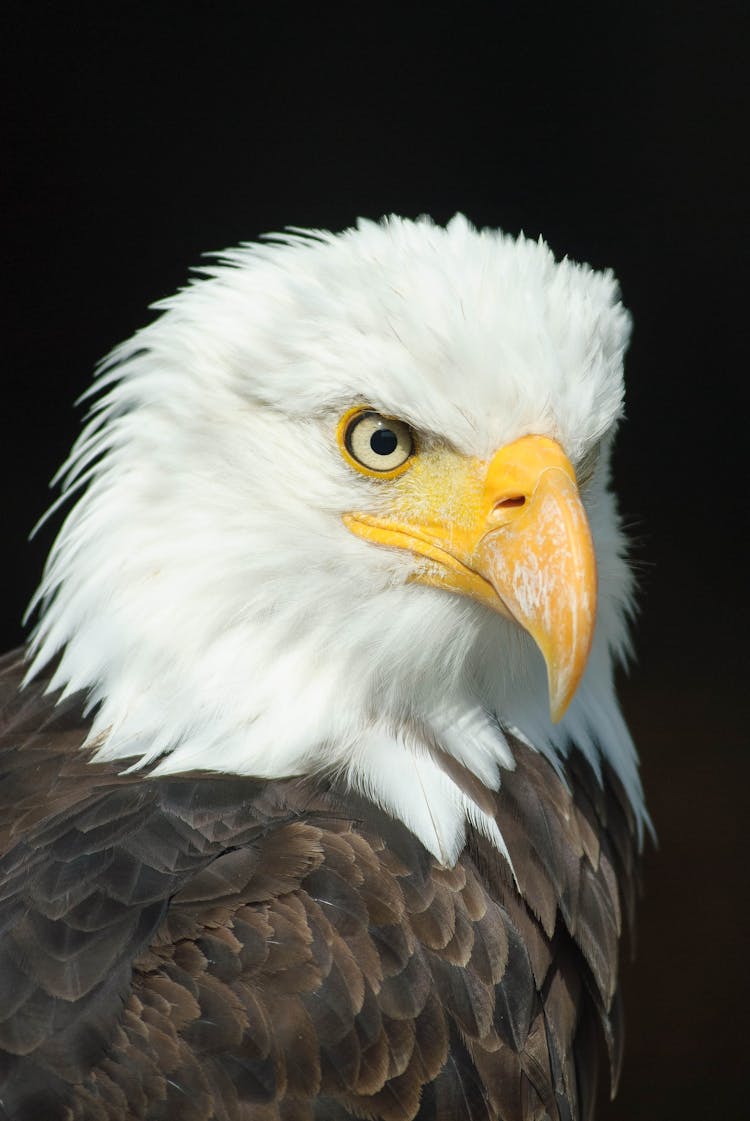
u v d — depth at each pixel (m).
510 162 17.59
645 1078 14.48
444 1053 6.51
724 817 16.12
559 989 7.38
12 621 17.23
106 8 17.38
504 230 17.55
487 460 7.08
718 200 17.83
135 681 7.32
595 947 7.63
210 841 6.69
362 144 17.56
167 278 17.58
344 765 7.18
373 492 7.21
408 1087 6.38
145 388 7.54
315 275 7.32
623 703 17.22
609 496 8.11
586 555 6.74
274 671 7.25
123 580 7.37
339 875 6.60
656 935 15.31
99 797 6.87
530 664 7.66
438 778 7.25
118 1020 6.09
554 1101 6.96
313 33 17.50
